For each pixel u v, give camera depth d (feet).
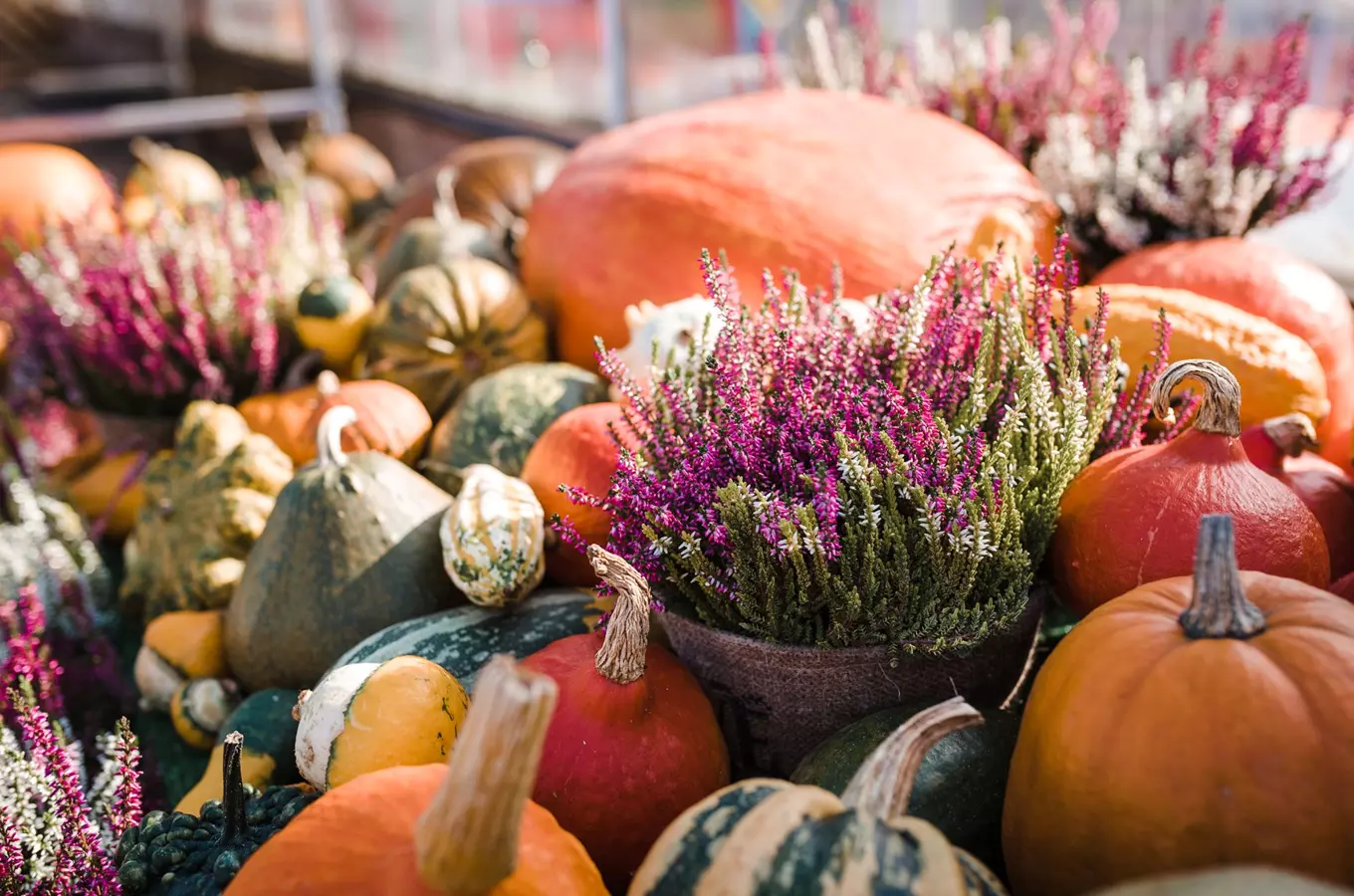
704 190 2.46
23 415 3.36
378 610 2.03
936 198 2.46
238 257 2.80
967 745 1.65
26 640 1.98
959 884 1.28
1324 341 2.22
